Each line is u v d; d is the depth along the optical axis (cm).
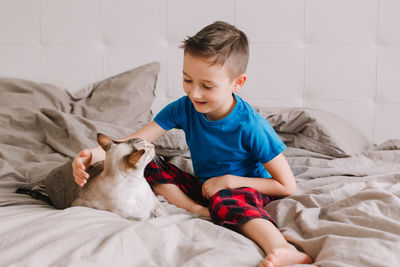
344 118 199
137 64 197
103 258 65
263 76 198
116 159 88
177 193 110
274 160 108
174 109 117
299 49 197
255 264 69
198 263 64
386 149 170
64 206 99
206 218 98
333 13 195
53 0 194
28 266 61
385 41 196
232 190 98
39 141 151
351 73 197
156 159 113
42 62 196
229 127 107
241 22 196
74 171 89
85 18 195
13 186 113
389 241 70
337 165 141
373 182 107
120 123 172
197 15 196
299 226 89
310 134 155
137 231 73
